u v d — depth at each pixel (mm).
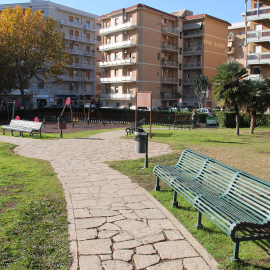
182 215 4664
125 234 3998
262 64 35094
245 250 3584
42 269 3129
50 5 58156
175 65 56375
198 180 5145
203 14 55438
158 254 3486
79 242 3760
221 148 11180
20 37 33125
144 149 7984
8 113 30766
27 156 9734
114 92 56781
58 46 36219
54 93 60062
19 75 34938
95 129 21859
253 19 34406
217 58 59344
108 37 56688
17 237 3789
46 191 5793
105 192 5852
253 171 7465
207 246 3668
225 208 3723
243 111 17219
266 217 3355
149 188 6172
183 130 20094
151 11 51062
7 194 5449
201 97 49469
